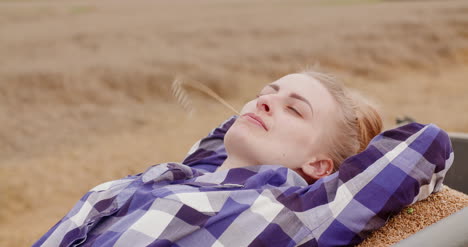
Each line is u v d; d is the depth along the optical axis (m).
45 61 10.82
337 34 15.37
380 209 1.08
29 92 8.73
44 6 24.48
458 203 1.14
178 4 29.42
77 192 4.83
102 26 16.58
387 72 12.47
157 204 1.06
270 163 1.21
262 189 1.10
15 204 4.47
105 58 11.27
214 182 1.17
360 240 1.08
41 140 6.62
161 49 12.61
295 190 1.12
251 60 11.87
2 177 5.07
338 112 1.27
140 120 7.84
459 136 1.59
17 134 6.78
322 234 1.06
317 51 13.11
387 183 1.09
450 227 0.92
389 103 9.07
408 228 1.10
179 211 1.04
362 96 1.39
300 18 19.48
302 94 1.26
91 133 7.07
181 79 1.43
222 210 1.06
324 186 1.10
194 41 13.98
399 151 1.13
